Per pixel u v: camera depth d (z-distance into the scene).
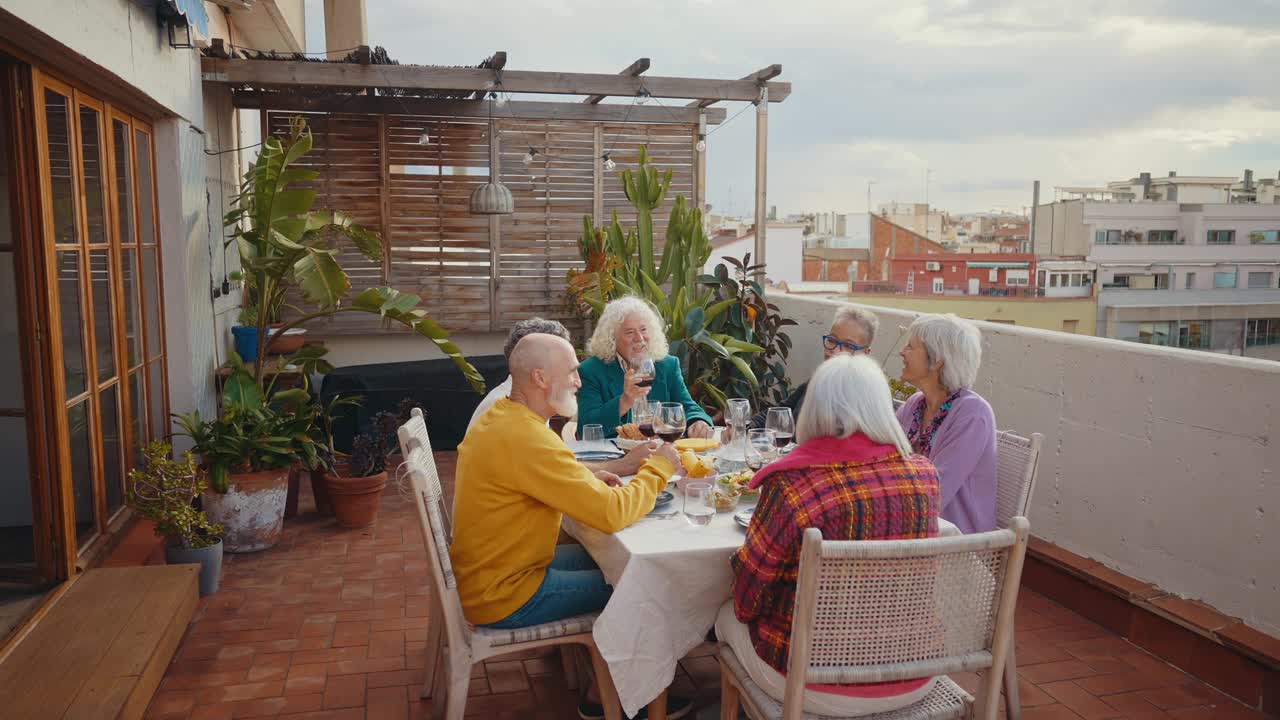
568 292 7.67
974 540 1.90
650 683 2.34
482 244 7.82
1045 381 3.91
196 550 3.80
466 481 2.49
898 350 5.09
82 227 3.70
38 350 3.28
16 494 3.32
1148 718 2.84
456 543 2.53
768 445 2.84
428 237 7.72
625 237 7.46
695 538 2.39
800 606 1.84
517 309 7.97
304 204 5.26
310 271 4.95
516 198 7.85
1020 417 4.06
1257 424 3.01
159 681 2.93
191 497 3.84
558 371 2.46
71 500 3.44
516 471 2.40
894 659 1.96
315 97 7.31
